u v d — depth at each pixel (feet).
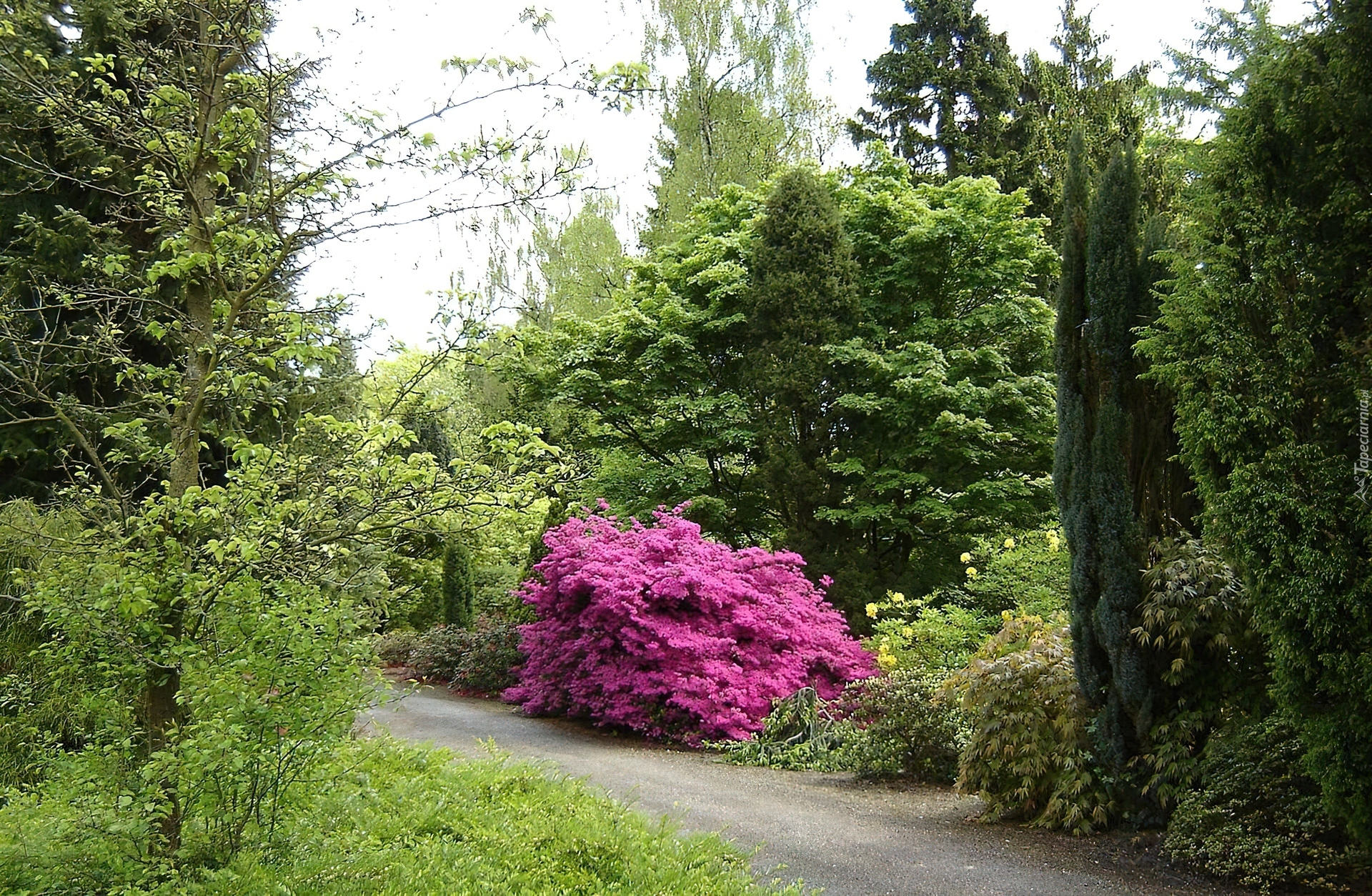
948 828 19.38
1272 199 15.26
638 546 33.09
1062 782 19.22
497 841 13.94
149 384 13.17
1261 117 15.20
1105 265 19.80
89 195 26.20
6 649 18.51
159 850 11.03
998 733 20.31
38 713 14.32
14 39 14.57
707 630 31.12
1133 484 19.45
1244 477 14.71
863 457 43.34
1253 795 16.28
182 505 11.05
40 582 11.47
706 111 58.03
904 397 41.01
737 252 48.08
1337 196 14.21
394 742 18.61
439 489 12.18
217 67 12.41
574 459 13.30
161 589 10.98
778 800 21.86
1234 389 15.24
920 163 67.36
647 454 48.65
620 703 30.58
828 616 34.01
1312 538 13.99
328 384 17.99
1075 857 17.26
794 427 44.14
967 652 30.89
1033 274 47.50
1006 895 15.12
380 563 13.93
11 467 27.94
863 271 47.11
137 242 24.98
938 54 66.95
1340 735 13.88
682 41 57.36
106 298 12.92
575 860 13.47
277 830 12.11
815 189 44.98
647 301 47.14
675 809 20.45
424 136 12.35
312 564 12.05
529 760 19.52
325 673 11.45
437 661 48.73
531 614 46.16
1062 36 68.85
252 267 12.82
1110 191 20.06
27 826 11.36
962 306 47.50
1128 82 62.28
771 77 57.36
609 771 24.77
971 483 42.24
